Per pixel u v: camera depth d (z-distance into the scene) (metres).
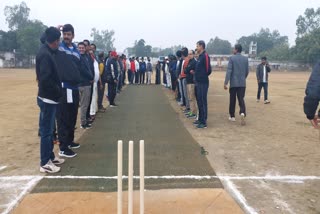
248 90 20.89
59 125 5.95
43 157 5.23
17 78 31.44
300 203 4.31
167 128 8.62
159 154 6.27
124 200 4.23
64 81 5.86
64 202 4.18
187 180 4.95
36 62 5.04
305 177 5.23
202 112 8.70
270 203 4.29
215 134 8.05
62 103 5.88
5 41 76.75
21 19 108.50
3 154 6.26
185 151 6.48
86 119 8.52
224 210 4.03
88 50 8.80
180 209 4.02
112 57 12.00
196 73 8.55
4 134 7.88
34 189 4.58
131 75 25.00
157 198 4.30
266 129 8.77
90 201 4.21
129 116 10.43
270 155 6.40
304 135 8.16
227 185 4.84
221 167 5.62
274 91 20.44
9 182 4.85
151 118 10.10
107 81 11.98
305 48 71.44
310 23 87.44
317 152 6.66
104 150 6.49
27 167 5.51
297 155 6.43
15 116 10.38
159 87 22.16
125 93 17.81
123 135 7.76
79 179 4.95
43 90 5.02
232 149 6.75
